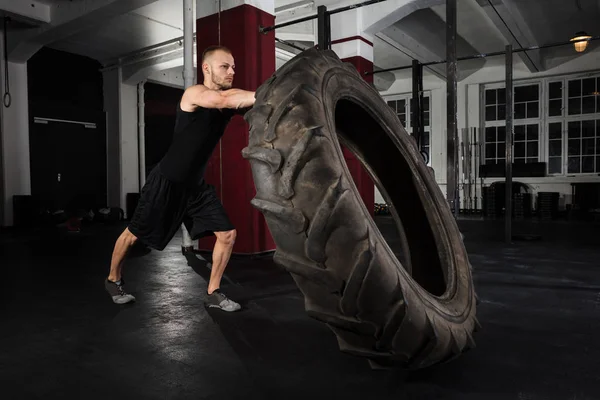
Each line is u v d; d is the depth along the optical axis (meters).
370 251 1.22
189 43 5.07
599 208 9.80
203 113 2.23
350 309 1.26
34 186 9.53
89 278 3.69
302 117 1.28
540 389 1.51
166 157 2.38
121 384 1.58
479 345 1.98
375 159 2.19
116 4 6.79
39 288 3.29
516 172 11.15
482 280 3.47
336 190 1.20
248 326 2.29
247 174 4.81
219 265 2.66
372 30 7.04
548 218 10.12
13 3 7.24
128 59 10.25
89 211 10.34
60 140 10.01
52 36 8.02
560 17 8.25
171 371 1.70
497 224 8.83
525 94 11.63
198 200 2.59
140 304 2.77
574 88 11.02
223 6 4.98
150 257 4.86
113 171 10.88
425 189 2.13
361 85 1.88
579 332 2.16
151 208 2.45
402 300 1.29
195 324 2.33
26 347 1.99
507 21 7.66
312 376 1.64
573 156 11.06
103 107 10.98
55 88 9.92
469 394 1.47
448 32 3.46
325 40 4.49
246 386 1.56
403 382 1.58
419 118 6.36
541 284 3.31
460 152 12.27
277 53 9.24
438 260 2.09
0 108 8.54
